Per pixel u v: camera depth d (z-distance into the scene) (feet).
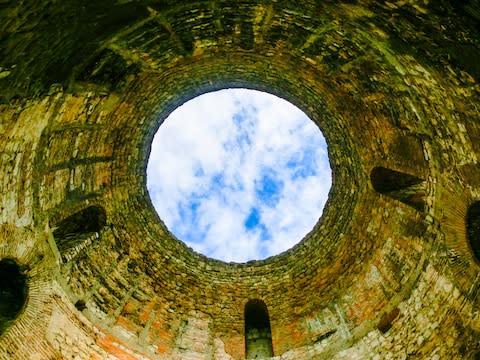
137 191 26.61
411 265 21.01
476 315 16.92
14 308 17.24
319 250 27.17
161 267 26.55
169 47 19.86
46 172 19.31
